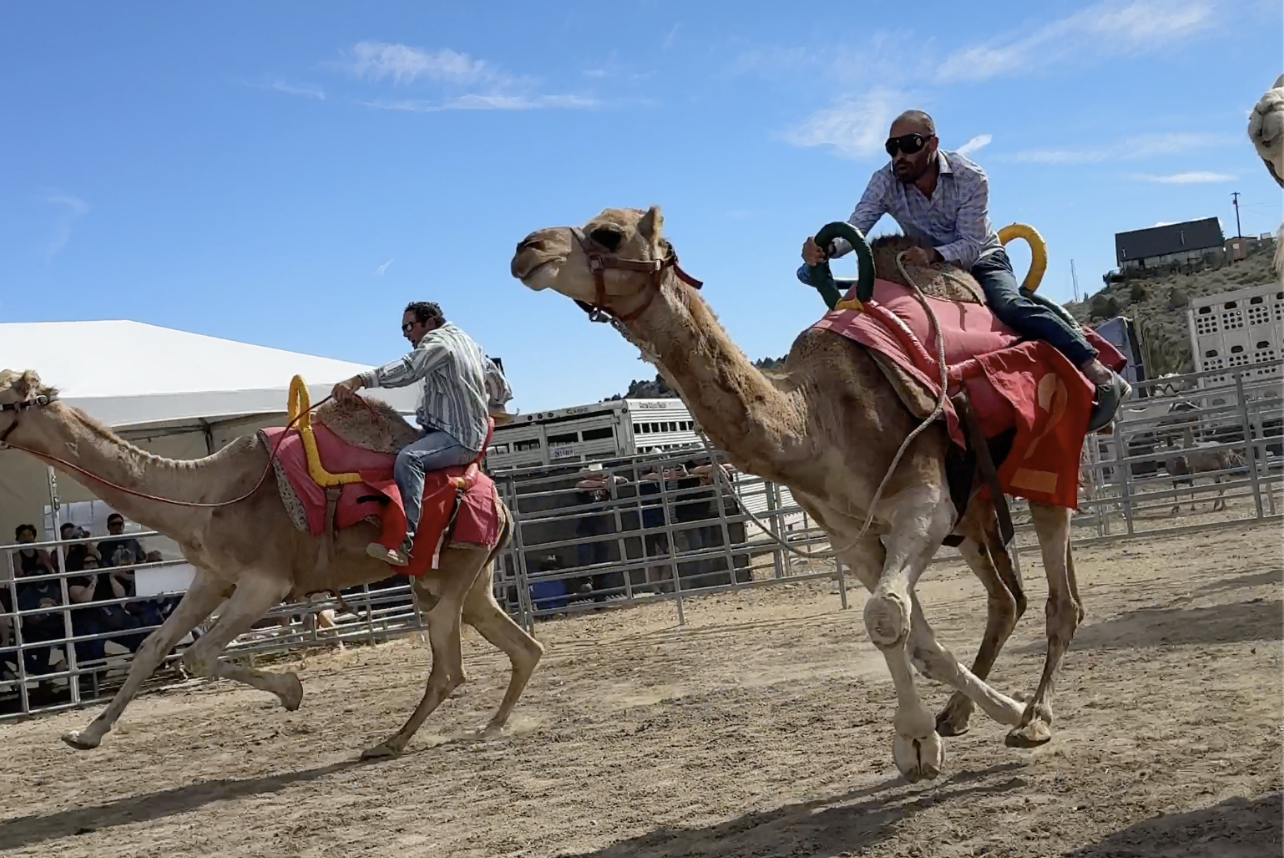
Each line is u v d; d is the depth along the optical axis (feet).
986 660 20.21
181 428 55.06
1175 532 50.62
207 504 24.98
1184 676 22.95
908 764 16.58
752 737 22.82
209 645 24.66
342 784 23.50
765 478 16.92
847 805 16.93
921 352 17.76
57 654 45.68
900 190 20.34
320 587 26.25
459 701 32.63
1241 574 38.29
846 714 23.75
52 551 46.50
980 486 18.47
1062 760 17.66
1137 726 19.27
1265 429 66.69
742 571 58.90
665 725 25.36
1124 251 321.32
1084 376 19.44
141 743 32.09
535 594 56.54
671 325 15.99
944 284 19.25
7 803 25.41
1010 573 20.72
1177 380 51.13
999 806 15.74
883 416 17.25
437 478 25.93
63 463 24.59
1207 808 14.40
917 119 19.81
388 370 25.22
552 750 24.39
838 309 18.74
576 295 16.02
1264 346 88.99
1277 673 22.00
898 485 17.24
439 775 23.26
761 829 16.29
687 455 46.19
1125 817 14.51
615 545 57.41
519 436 77.15
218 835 20.22
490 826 18.52
